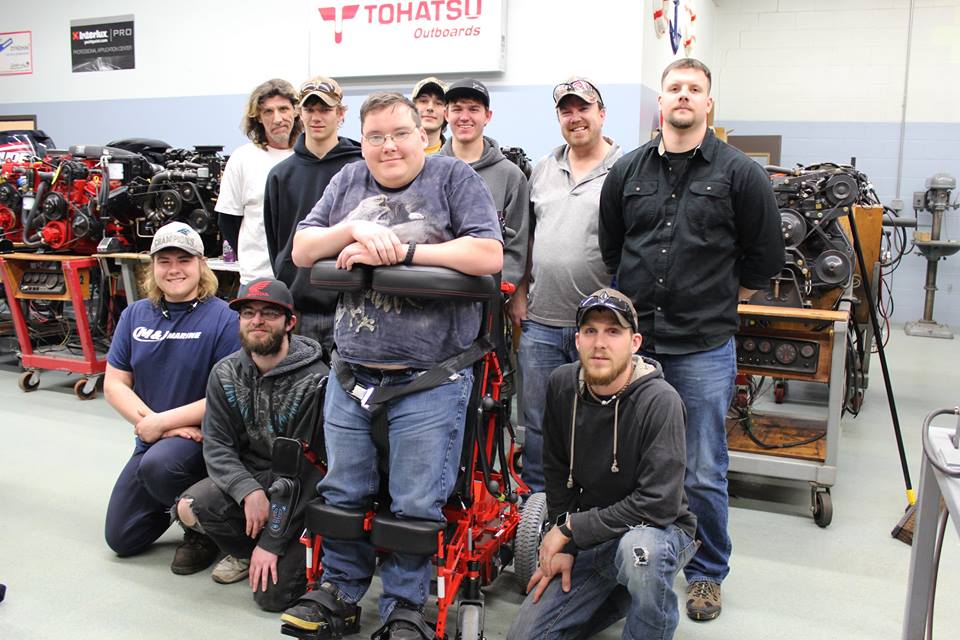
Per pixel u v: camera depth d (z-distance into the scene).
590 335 2.03
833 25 8.18
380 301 1.96
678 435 2.03
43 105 7.86
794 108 8.41
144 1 7.21
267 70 6.79
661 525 2.02
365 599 2.57
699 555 2.52
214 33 6.94
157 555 2.88
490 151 3.03
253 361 2.56
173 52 7.16
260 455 2.67
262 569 2.44
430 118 3.59
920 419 4.76
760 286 2.47
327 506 2.06
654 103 5.85
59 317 5.79
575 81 2.78
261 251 3.43
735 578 2.76
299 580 2.47
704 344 2.39
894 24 7.98
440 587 2.03
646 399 2.05
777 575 2.78
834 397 3.14
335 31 6.18
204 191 4.62
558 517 2.23
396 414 2.00
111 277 5.04
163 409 2.89
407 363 1.98
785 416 4.17
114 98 7.51
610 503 2.17
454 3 5.73
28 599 2.54
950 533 3.10
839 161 8.33
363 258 1.89
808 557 2.93
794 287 3.31
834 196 3.31
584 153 2.90
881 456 4.08
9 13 7.84
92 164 5.04
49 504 3.29
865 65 8.12
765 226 2.33
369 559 2.17
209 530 2.57
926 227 8.09
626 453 2.07
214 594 2.60
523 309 3.13
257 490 2.53
